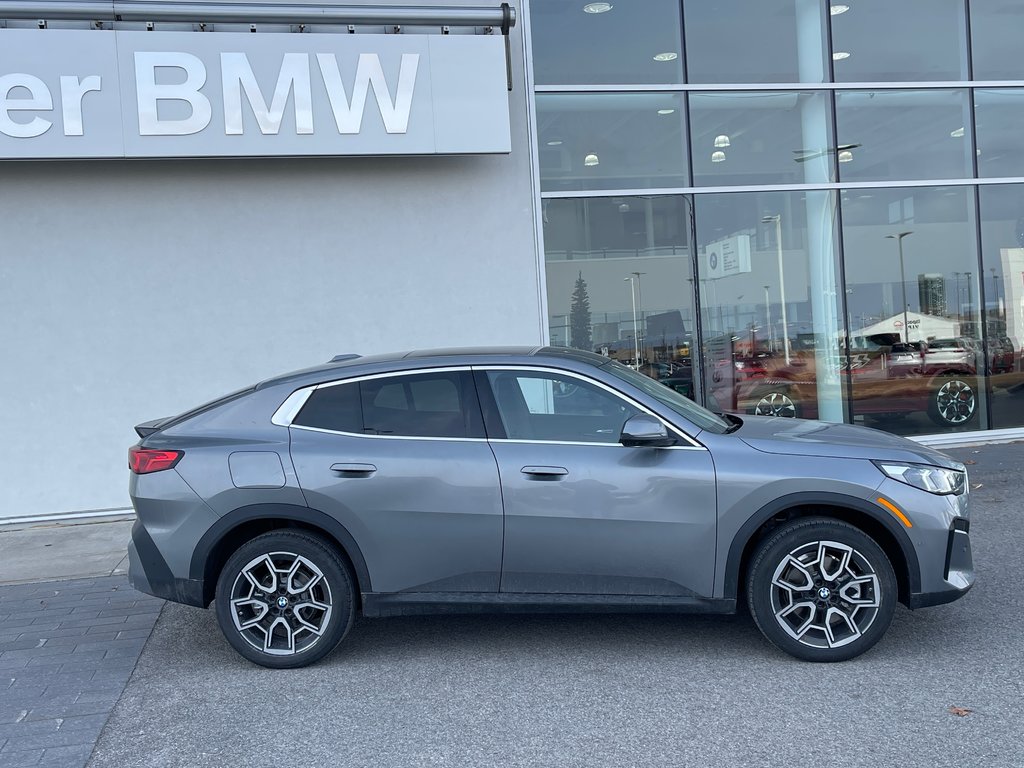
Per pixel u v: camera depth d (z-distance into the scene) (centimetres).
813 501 420
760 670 422
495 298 921
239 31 844
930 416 1057
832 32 1033
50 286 840
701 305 1005
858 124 1040
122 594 605
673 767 331
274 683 432
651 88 991
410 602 441
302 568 448
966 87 1060
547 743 356
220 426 459
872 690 393
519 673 433
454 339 914
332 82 842
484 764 340
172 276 860
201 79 821
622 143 987
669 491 426
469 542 434
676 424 439
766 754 338
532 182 934
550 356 463
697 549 427
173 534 443
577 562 432
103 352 851
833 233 1034
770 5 1018
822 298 1032
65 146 804
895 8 1045
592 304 979
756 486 421
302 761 349
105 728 386
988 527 671
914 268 1052
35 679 448
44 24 812
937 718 362
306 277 883
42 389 842
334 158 881
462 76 867
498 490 432
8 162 827
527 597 438
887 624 420
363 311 895
